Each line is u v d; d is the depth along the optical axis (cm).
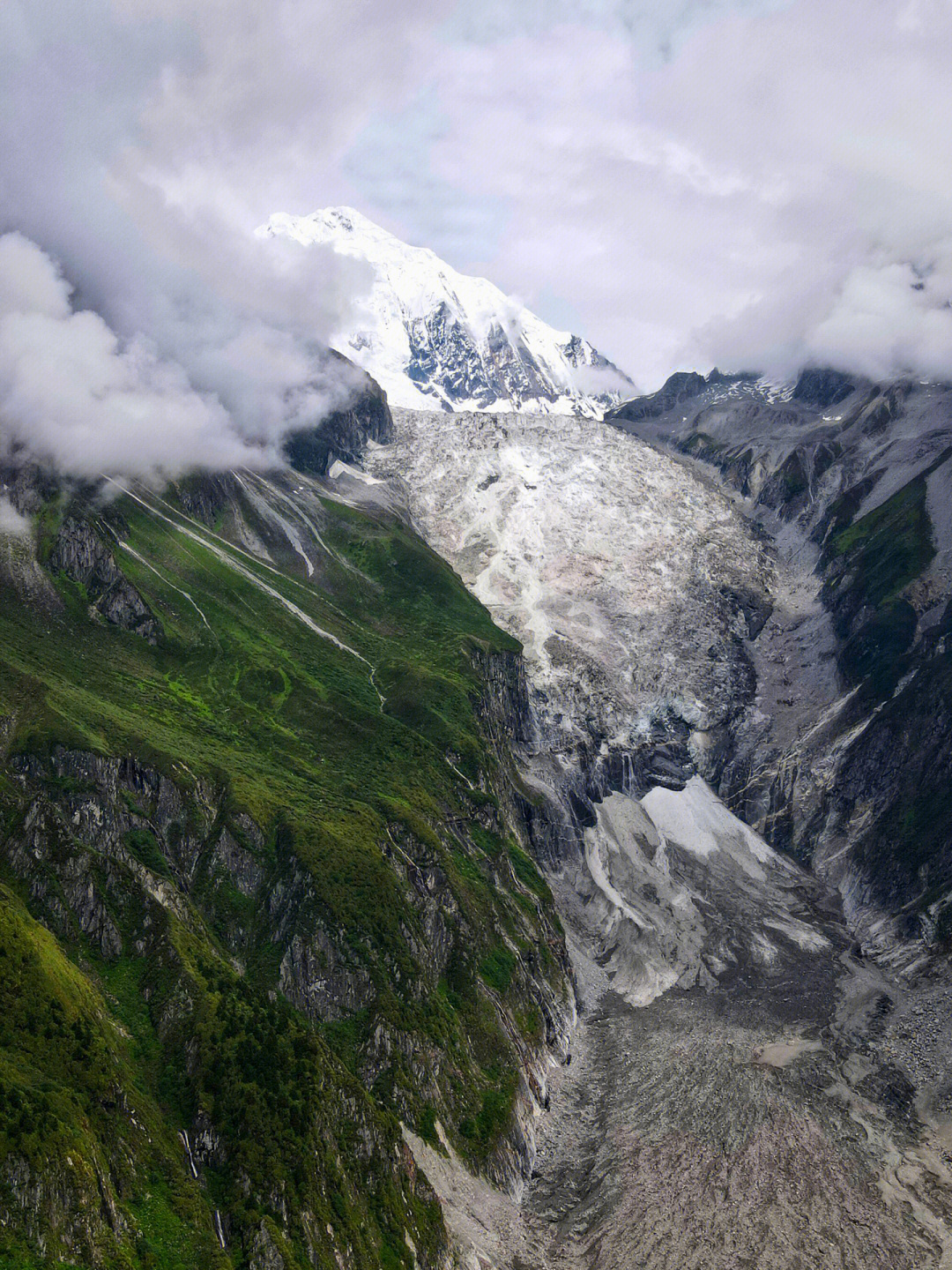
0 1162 13862
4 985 16362
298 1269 15750
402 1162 18775
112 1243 14362
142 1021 18350
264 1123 17125
